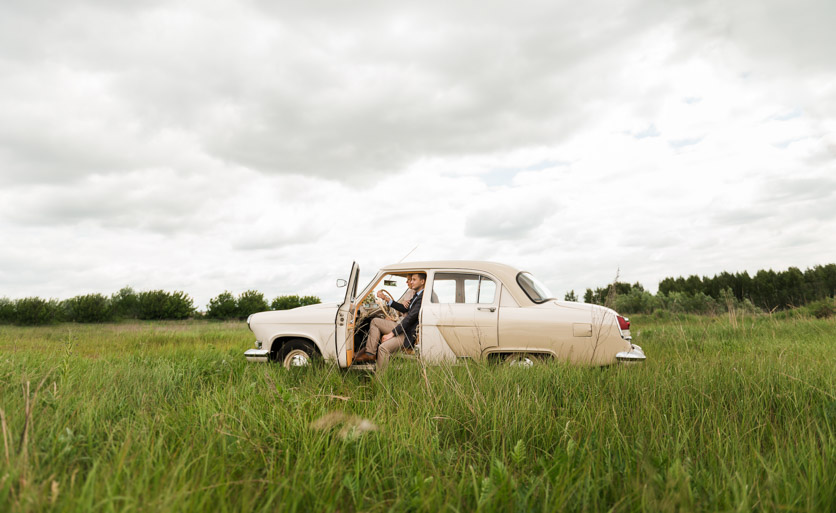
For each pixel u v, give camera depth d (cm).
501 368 502
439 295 609
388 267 646
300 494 212
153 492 199
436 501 211
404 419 325
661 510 196
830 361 549
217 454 274
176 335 1443
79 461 261
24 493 186
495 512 210
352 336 606
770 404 383
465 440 327
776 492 211
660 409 367
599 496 234
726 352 721
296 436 301
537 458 284
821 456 253
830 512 210
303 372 557
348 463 267
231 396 399
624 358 532
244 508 193
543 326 562
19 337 1480
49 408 335
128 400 411
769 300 3788
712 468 249
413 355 571
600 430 297
